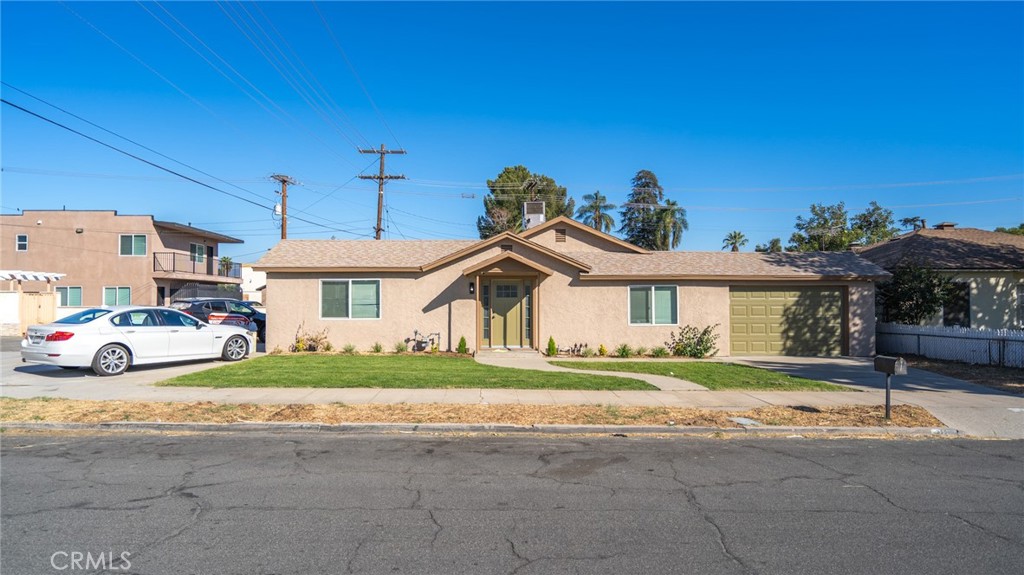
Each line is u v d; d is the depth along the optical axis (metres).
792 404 11.14
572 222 24.20
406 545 4.85
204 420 9.48
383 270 19.12
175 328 15.08
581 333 19.30
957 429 9.39
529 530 5.20
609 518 5.51
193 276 39.38
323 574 4.32
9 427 9.13
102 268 36.59
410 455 7.79
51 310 28.61
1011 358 15.95
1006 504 6.00
